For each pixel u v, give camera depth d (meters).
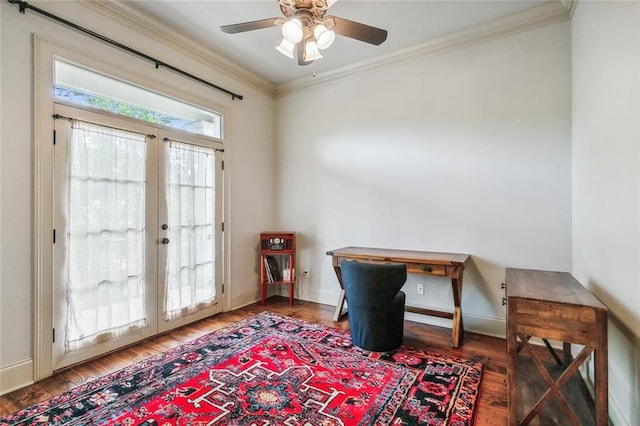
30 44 2.14
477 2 2.58
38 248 2.18
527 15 2.72
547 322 1.50
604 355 1.40
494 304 2.97
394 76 3.50
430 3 2.59
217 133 3.66
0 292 2.03
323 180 4.05
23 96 2.12
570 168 2.65
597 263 1.94
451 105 3.17
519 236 2.85
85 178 2.43
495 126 2.96
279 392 1.99
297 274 4.29
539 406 1.53
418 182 3.36
